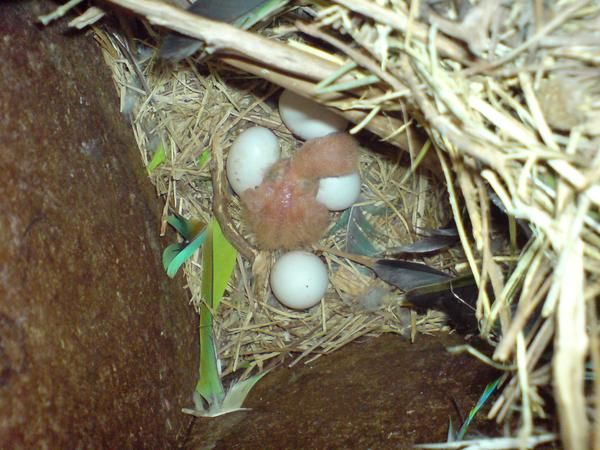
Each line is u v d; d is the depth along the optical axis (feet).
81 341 0.48
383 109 0.53
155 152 0.72
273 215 0.73
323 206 0.74
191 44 0.51
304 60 0.50
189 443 0.60
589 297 0.40
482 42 0.44
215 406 0.67
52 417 0.43
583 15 0.43
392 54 0.49
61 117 0.54
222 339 0.77
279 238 0.73
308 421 0.59
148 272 0.63
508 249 0.56
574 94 0.42
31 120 0.49
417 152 0.57
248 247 0.76
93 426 0.47
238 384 0.70
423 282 0.67
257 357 0.76
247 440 0.58
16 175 0.45
